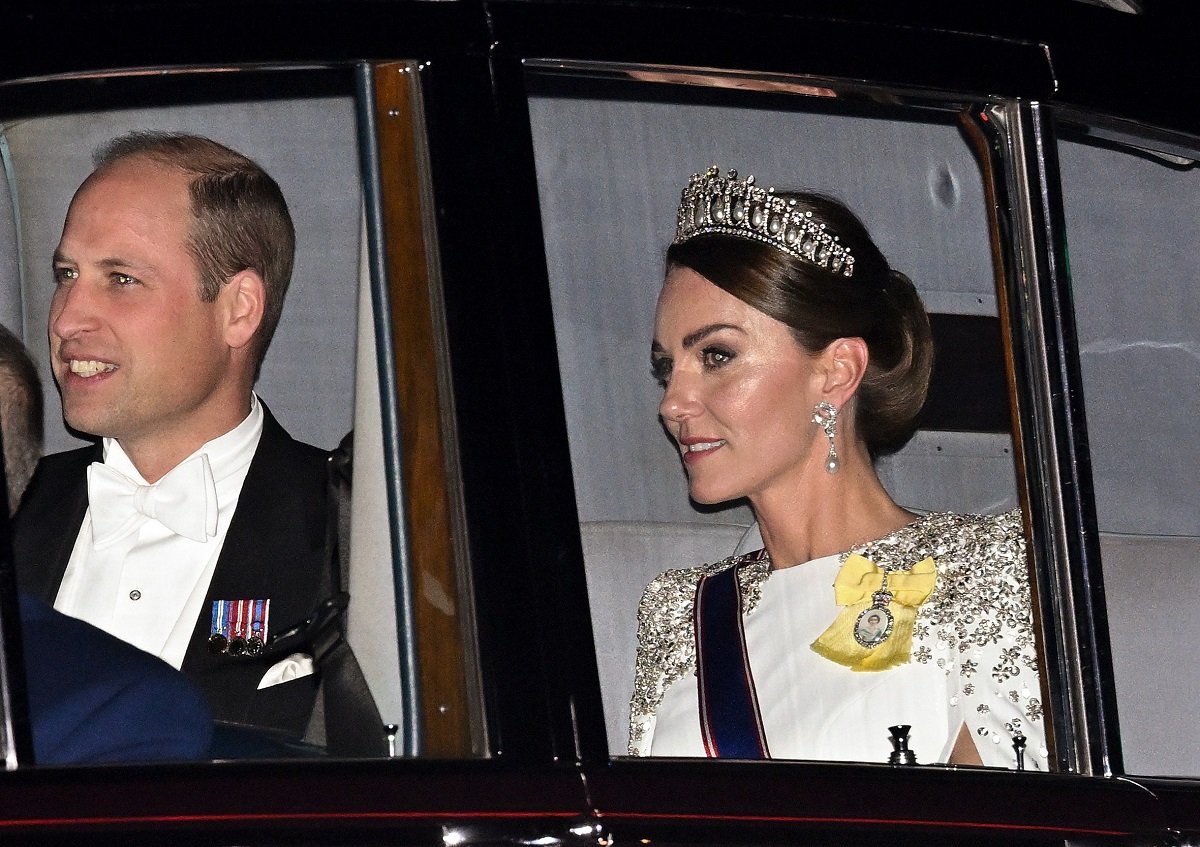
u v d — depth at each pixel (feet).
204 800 19.66
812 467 33.24
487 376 20.94
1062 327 23.63
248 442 29.35
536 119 29.40
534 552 20.61
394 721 23.61
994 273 24.41
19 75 21.25
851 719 32.17
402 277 21.59
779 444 32.86
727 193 31.53
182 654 27.55
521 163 21.65
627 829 20.06
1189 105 25.32
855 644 32.71
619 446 31.60
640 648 33.14
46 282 29.01
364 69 21.79
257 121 29.07
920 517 34.04
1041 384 23.62
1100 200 34.27
